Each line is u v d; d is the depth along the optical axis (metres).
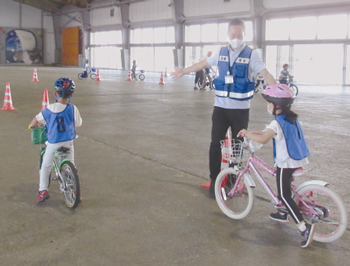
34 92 14.95
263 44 28.23
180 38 34.94
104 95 14.68
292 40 26.48
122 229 3.38
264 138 3.08
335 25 24.05
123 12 40.75
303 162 3.13
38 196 3.98
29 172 4.92
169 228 3.42
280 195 3.17
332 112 11.28
